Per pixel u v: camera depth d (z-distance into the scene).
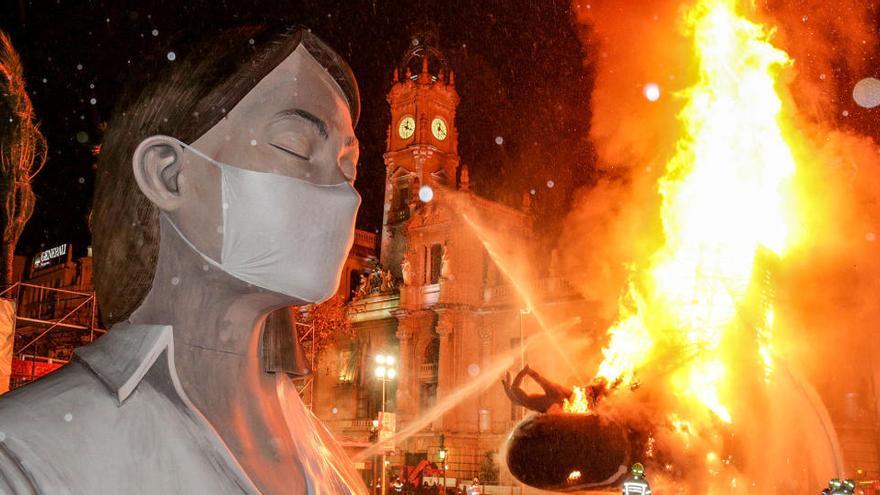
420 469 42.75
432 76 59.59
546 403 7.71
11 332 13.69
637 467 7.30
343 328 53.59
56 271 53.56
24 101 14.71
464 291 51.19
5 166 14.67
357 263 63.16
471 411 49.38
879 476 31.34
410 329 53.81
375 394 54.94
